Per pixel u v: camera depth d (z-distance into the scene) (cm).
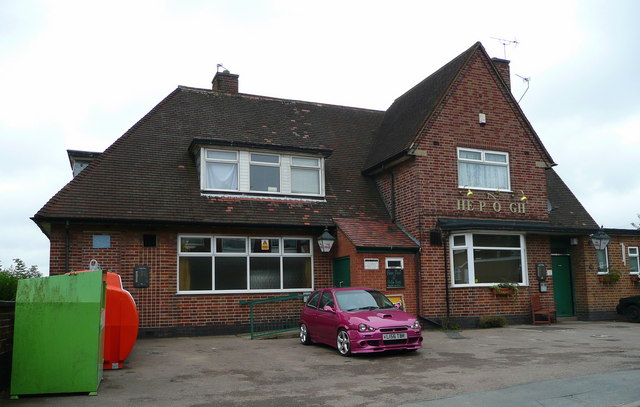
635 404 729
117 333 1061
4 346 885
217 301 1617
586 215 2173
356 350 1138
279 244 1733
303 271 1755
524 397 783
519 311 1817
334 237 1761
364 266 1639
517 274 1848
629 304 1897
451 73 1944
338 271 1758
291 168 1841
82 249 1505
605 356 1114
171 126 1903
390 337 1148
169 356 1202
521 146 1955
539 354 1157
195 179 1739
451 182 1814
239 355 1211
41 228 1591
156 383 923
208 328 1593
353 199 1919
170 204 1617
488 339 1417
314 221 1755
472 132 1880
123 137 1794
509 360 1090
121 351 1059
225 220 1627
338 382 917
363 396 813
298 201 1816
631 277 2081
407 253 1712
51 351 848
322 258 1778
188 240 1627
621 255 2086
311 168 1869
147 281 1539
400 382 906
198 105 2048
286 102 2278
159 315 1545
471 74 1922
